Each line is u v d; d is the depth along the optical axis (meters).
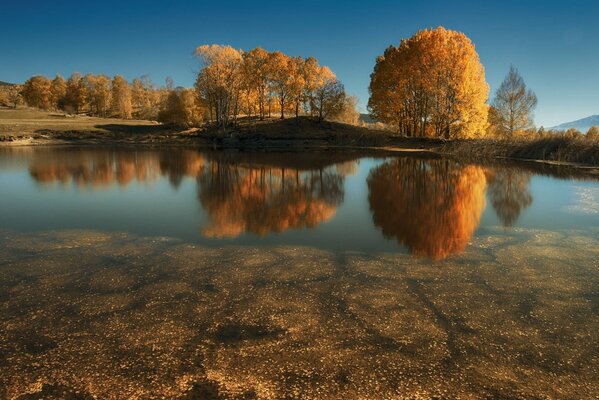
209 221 13.16
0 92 114.00
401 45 49.53
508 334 5.82
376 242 10.67
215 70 58.75
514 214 14.16
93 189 19.98
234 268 8.49
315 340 5.62
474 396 4.52
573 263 8.85
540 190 19.03
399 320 6.20
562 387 4.70
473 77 42.47
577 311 6.55
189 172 27.12
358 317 6.28
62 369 5.00
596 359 5.24
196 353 5.31
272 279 7.86
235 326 6.01
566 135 34.41
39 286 7.58
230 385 4.68
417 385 4.69
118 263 8.86
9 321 6.21
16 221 13.13
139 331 5.88
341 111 67.50
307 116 69.12
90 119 82.75
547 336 5.78
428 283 7.69
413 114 51.06
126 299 6.97
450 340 5.64
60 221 13.13
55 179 23.41
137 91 117.19
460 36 43.34
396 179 23.55
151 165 31.27
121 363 5.11
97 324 6.10
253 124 65.12
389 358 5.20
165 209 15.14
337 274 8.16
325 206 15.87
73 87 100.94
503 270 8.42
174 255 9.41
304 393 4.54
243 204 16.22
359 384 4.70
